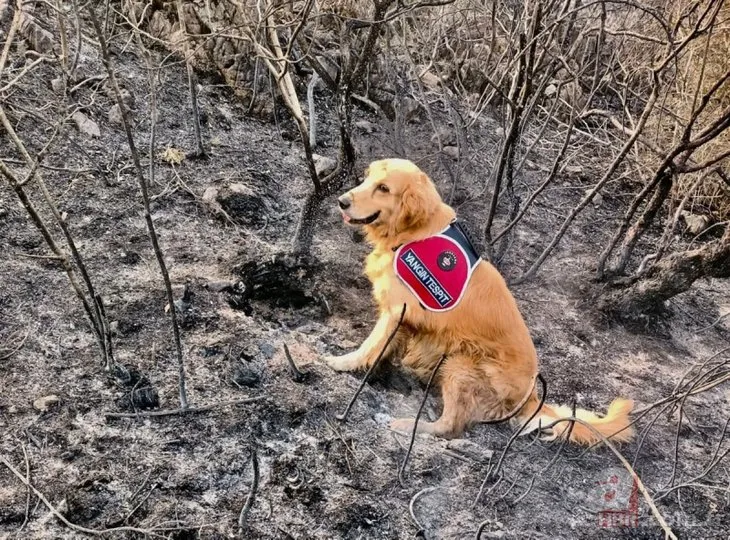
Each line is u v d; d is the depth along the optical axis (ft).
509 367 6.70
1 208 7.25
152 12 9.93
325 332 7.35
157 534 5.27
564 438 6.59
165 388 6.14
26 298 6.56
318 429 6.15
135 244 7.45
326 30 10.08
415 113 10.46
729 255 7.84
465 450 6.30
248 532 5.39
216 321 6.84
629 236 8.54
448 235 6.81
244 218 8.18
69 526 5.22
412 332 6.99
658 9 8.50
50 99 8.33
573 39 10.30
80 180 7.88
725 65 9.61
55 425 5.73
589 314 8.41
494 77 9.23
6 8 8.77
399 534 5.57
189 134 9.05
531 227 9.61
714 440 7.07
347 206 6.76
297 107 6.99
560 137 11.39
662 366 7.96
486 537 5.65
